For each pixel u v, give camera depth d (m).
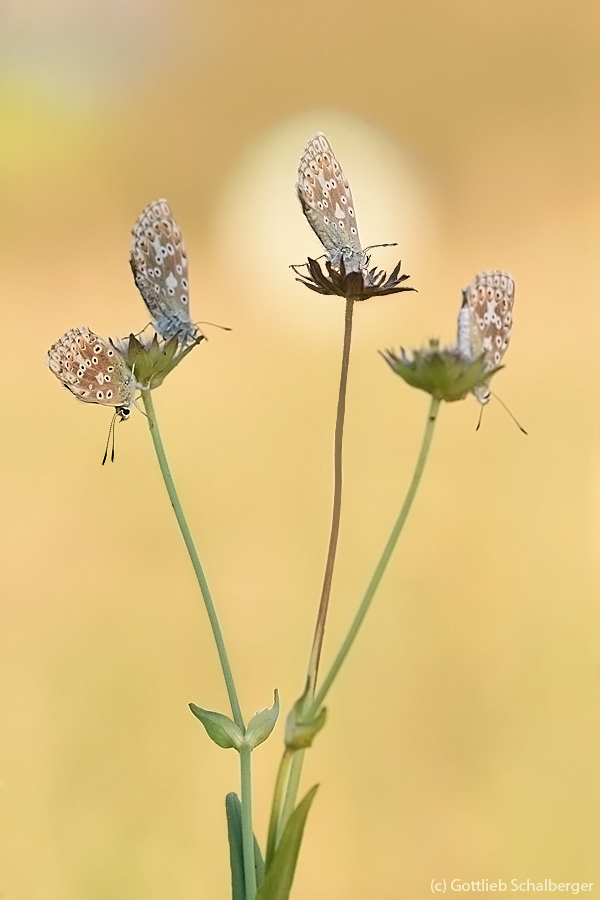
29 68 2.08
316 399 1.17
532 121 1.77
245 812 0.50
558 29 1.83
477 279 0.49
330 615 0.83
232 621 0.83
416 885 0.63
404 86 1.95
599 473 0.92
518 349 1.21
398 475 1.02
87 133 1.95
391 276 0.50
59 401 1.18
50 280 1.55
